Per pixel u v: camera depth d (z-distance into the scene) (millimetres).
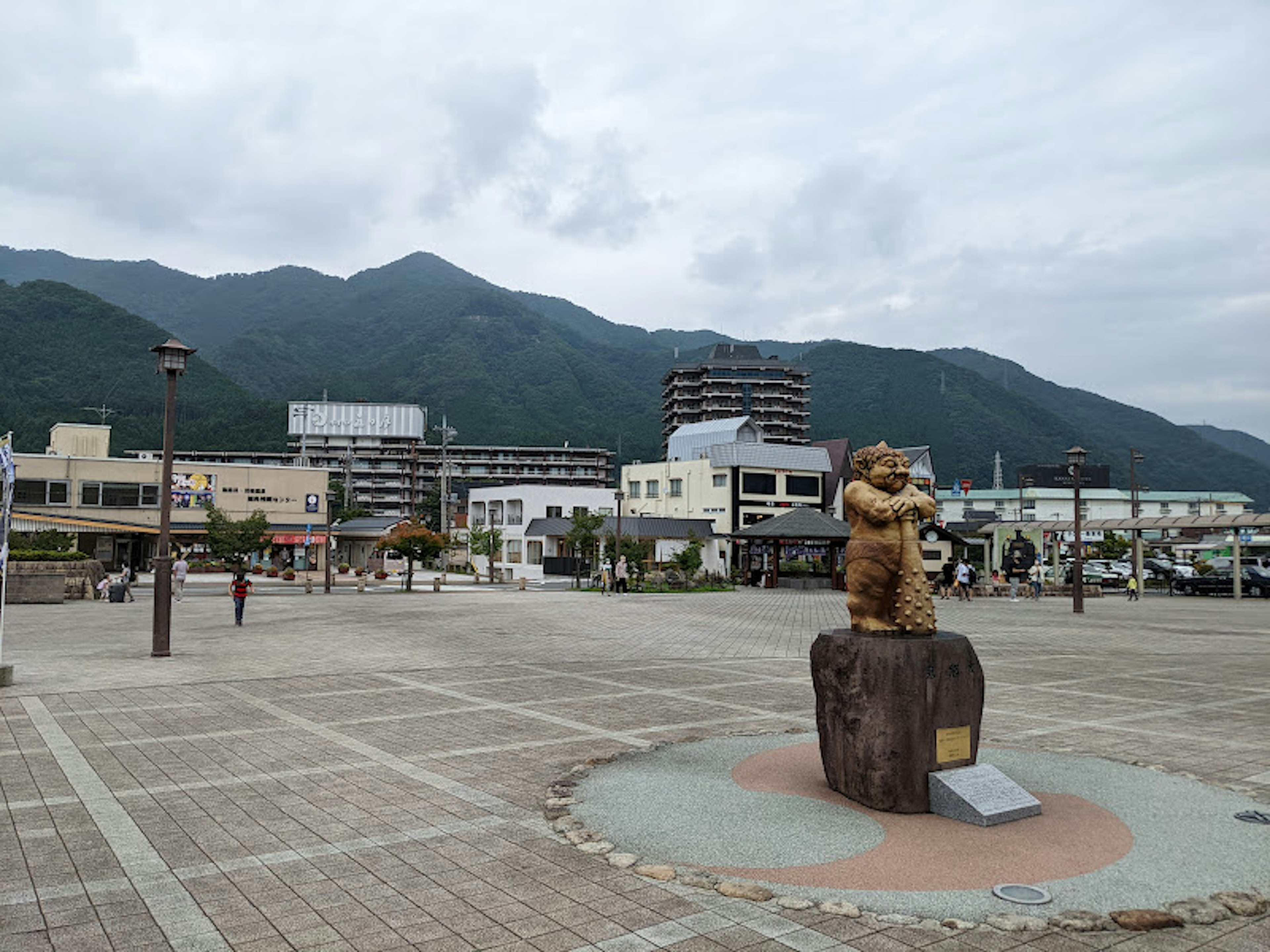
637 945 4504
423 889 5250
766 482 62312
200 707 11219
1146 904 5027
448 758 8562
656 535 58781
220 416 130250
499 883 5348
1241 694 12953
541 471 125062
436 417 175500
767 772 7836
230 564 55219
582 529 47344
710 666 15672
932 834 6148
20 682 13117
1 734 9539
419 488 122812
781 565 51344
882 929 4703
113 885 5293
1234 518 39812
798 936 4609
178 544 57594
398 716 10734
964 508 113000
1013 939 4590
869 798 6730
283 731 9781
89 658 15883
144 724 10102
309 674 14219
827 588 46844
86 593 33094
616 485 130125
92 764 8242
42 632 20734
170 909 4941
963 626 24906
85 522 49406
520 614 27359
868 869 5527
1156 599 41188
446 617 25828
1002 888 5227
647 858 5746
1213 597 43812
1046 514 108375
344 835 6246
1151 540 61438
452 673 14547
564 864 5656
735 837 6113
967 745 6852
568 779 7695
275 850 5922
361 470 120875
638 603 33000
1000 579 44250
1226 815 6668
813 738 9359
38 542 40688
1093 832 6238
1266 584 42656
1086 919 4801
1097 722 10664
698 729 10031
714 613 28734
